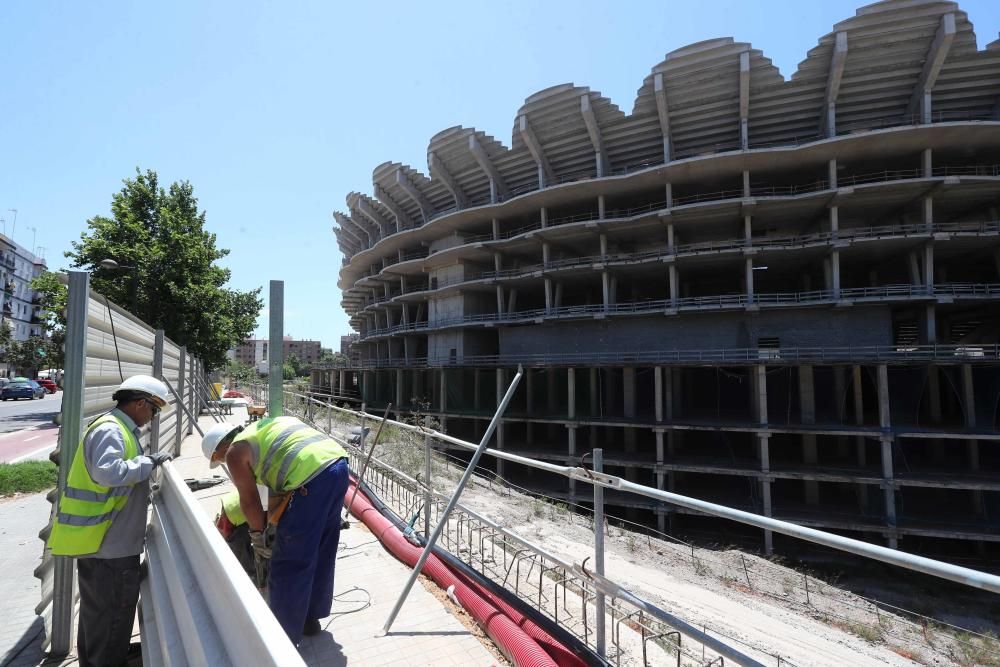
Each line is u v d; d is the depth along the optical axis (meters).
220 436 3.60
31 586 5.18
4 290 60.12
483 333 42.06
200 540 1.94
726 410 29.70
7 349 55.31
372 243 54.44
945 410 30.11
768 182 31.08
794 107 28.97
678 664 3.28
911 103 27.52
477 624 3.64
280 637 1.05
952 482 20.80
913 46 25.81
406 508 6.61
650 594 9.20
